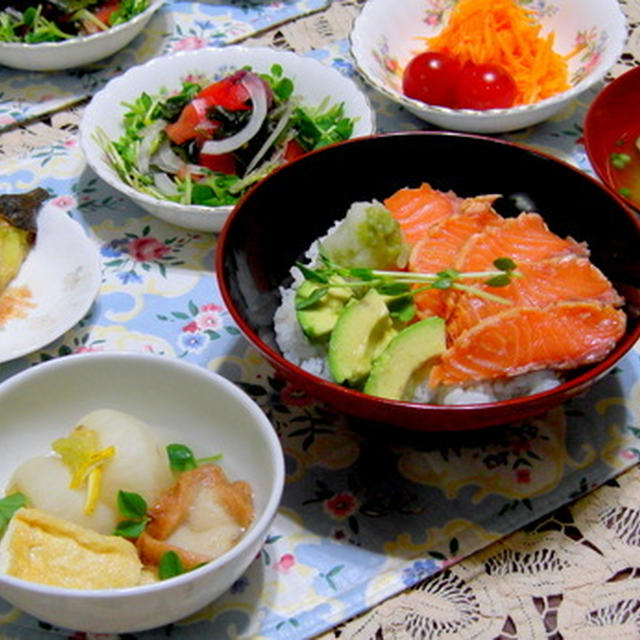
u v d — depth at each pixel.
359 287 0.69
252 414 0.64
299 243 0.75
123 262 0.78
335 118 0.83
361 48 0.86
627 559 0.65
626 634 0.63
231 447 0.66
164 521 0.62
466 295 0.68
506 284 0.68
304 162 0.73
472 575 0.65
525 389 0.67
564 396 0.64
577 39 0.89
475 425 0.64
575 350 0.66
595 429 0.69
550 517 0.67
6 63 0.89
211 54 0.85
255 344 0.65
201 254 0.78
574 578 0.65
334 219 0.76
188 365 0.65
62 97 0.89
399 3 0.90
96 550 0.61
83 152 0.80
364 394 0.63
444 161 0.75
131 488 0.63
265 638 0.63
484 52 0.87
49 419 0.66
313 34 0.94
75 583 0.60
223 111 0.80
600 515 0.67
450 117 0.83
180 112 0.82
